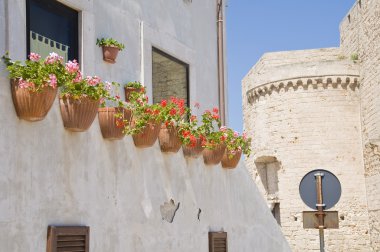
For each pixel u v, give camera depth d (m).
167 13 9.59
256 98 35.25
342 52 36.22
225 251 8.31
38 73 5.06
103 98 6.22
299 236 32.28
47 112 5.19
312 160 32.62
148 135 6.62
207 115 8.01
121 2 8.40
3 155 4.91
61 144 5.54
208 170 8.18
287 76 33.25
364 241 31.62
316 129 32.69
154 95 9.27
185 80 10.08
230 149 8.41
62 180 5.52
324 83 32.66
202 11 10.88
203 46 10.78
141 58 8.72
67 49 7.17
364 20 31.61
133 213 6.52
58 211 5.45
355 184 32.09
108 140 6.21
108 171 6.17
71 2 7.16
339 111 32.56
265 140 34.31
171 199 7.24
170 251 7.13
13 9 6.06
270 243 9.62
